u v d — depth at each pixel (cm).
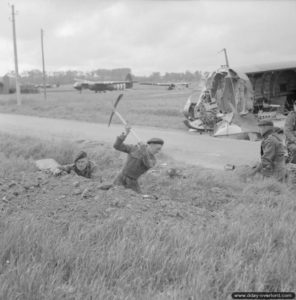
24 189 590
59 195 569
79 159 782
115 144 634
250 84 1756
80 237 414
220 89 1877
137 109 3044
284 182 743
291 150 848
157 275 348
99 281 335
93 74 15775
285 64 1898
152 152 633
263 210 539
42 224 439
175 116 2645
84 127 2003
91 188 591
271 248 406
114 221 451
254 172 794
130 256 371
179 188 734
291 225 475
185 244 401
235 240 422
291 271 358
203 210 557
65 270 355
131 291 327
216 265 371
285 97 1995
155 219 491
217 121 1838
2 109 3309
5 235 398
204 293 320
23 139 1358
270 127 771
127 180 644
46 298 309
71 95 6500
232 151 1314
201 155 1236
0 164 888
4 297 307
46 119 2495
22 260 362
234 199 657
